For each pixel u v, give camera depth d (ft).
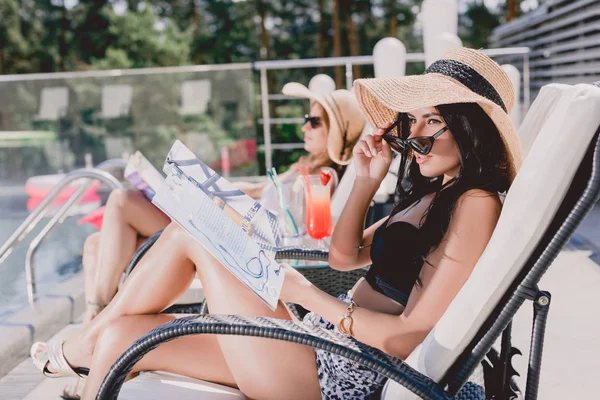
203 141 33.60
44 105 32.14
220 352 5.89
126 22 88.74
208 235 4.83
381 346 4.97
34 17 94.53
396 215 5.88
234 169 33.12
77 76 26.76
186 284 5.91
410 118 5.37
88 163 32.35
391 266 5.50
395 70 13.53
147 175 8.57
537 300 4.22
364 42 101.50
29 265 12.17
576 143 4.08
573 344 9.15
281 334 4.31
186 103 33.86
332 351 4.25
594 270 12.37
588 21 24.76
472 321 4.39
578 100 4.06
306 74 101.91
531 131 5.46
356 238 6.41
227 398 5.54
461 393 4.87
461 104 4.89
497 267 4.29
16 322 10.36
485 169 4.87
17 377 9.07
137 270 5.88
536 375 4.33
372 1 99.45
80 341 6.07
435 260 4.96
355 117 10.68
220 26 98.02
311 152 11.22
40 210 10.94
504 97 5.21
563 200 4.23
